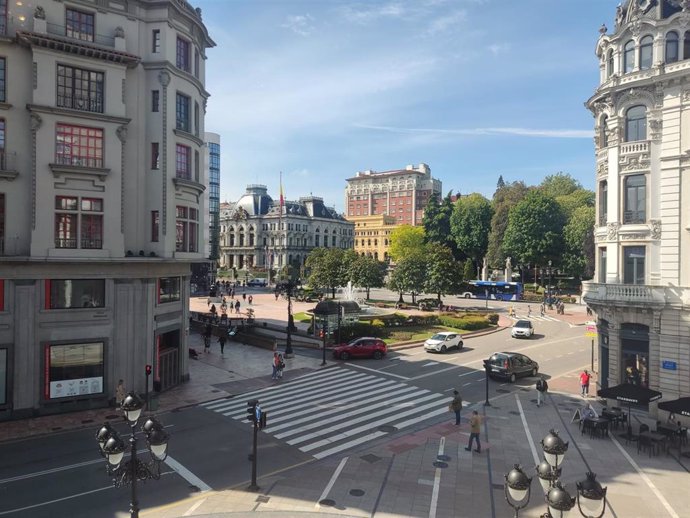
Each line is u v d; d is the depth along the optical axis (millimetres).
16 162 23141
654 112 23984
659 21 23688
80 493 15320
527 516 14148
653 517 14039
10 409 22562
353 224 170625
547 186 105750
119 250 25250
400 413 23703
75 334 23984
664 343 23250
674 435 19250
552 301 70125
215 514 14070
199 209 30438
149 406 24000
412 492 15570
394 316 49031
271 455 18547
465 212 100938
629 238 24703
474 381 29953
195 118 29750
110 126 25234
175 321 28703
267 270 135375
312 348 40219
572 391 27984
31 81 23453
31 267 22969
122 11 26266
